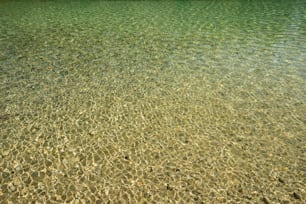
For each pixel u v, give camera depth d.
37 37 19.70
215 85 12.21
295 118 9.73
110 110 10.28
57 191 6.72
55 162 7.69
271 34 19.97
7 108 10.30
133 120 9.69
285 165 7.54
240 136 8.80
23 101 10.80
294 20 24.22
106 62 14.93
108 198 6.54
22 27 22.66
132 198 6.53
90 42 18.62
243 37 19.42
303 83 12.32
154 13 28.83
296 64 14.41
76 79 12.80
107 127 9.28
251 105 10.59
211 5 33.47
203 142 8.54
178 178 7.12
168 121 9.62
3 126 9.23
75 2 35.81
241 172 7.30
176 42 18.56
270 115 9.93
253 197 6.52
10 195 6.59
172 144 8.45
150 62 14.92
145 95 11.37
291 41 18.19
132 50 16.95
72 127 9.27
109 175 7.24
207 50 16.80
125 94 11.45
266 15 26.83
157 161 7.74
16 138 8.66
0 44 17.91
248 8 30.98
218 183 6.95
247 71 13.65
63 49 17.08
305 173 7.25
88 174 7.27
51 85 12.17
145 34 20.69
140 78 12.94
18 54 16.03
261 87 12.01
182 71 13.70
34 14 28.05
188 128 9.23
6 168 7.44
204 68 14.05
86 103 10.73
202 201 6.42
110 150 8.20
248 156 7.91
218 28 22.22
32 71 13.62
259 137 8.74
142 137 8.79
